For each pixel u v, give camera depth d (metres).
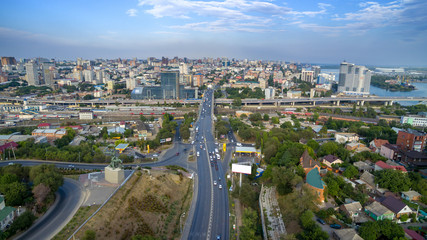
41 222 165.88
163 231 180.38
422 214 186.62
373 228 158.50
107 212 174.50
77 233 153.00
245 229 175.75
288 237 158.25
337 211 192.00
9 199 175.00
